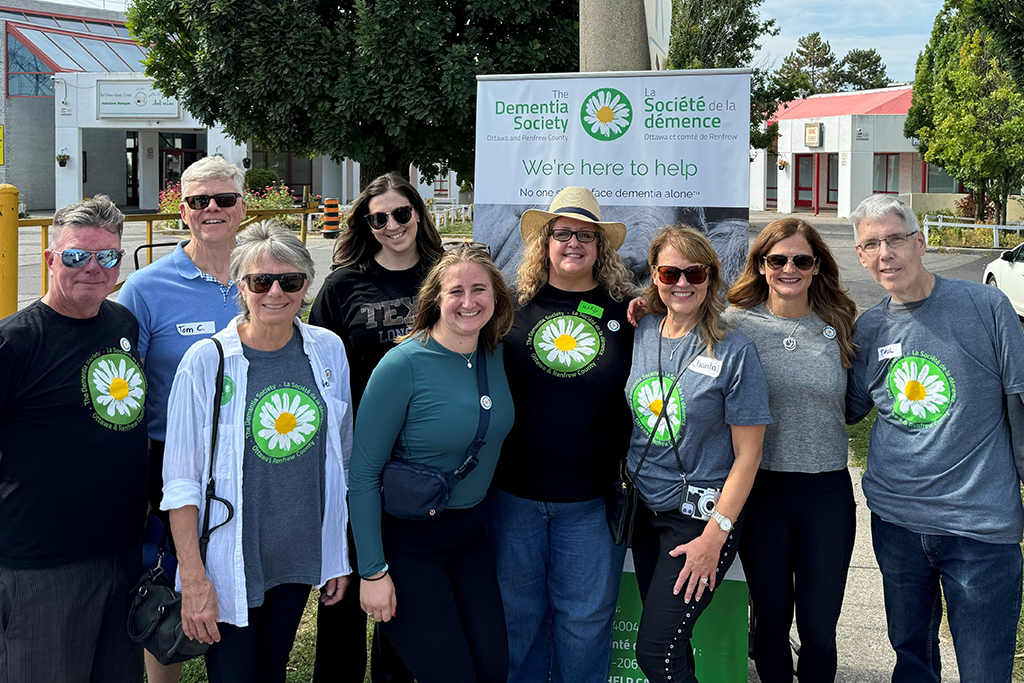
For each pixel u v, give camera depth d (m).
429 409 2.71
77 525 2.57
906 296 2.86
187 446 2.55
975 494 2.72
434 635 2.74
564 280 3.11
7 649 2.54
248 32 10.79
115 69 33.56
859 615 4.14
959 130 20.06
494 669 2.82
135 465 2.72
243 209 3.21
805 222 2.97
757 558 3.03
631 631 3.52
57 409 2.53
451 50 10.45
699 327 2.83
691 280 2.74
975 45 19.95
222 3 10.59
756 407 2.74
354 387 3.30
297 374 2.70
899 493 2.86
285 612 2.72
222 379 2.58
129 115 30.77
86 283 2.53
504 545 3.08
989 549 2.72
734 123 3.67
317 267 15.48
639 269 3.81
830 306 2.99
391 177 3.28
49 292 2.60
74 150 31.45
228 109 11.55
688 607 2.78
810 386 2.92
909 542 2.85
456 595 2.86
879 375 2.90
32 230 25.19
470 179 12.75
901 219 2.76
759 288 3.08
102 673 2.76
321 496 2.75
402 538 2.78
